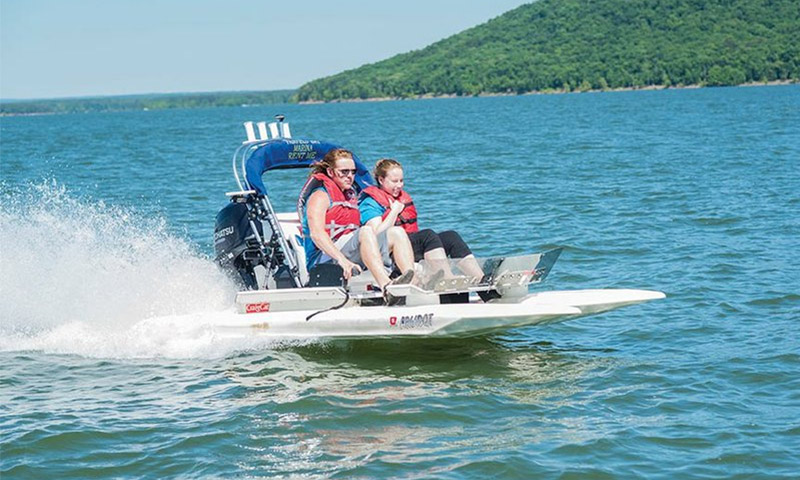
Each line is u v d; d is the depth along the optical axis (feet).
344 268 30.86
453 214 63.93
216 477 21.67
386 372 28.84
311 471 21.89
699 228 53.57
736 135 144.56
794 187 70.74
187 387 27.81
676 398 25.96
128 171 114.93
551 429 24.03
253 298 31.42
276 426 24.57
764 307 35.35
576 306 30.91
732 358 29.19
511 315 29.07
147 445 23.47
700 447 22.66
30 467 22.26
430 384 27.68
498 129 207.31
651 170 90.12
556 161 106.42
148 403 26.48
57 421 25.05
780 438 23.00
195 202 76.28
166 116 645.10
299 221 35.29
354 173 32.86
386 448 23.08
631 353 30.42
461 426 24.41
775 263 42.86
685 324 33.47
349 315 30.27
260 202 33.99
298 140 36.35
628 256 46.24
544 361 29.78
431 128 233.35
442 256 31.09
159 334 31.83
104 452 23.09
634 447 22.76
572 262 45.52
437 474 21.56
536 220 59.36
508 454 22.47
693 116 230.68
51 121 597.52
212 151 158.81
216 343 31.42
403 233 30.66
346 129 252.83
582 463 21.93
